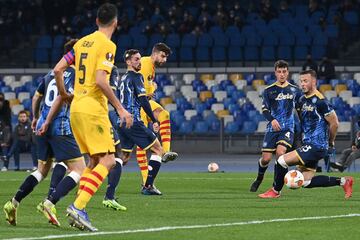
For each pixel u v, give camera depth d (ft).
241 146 269.03
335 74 294.25
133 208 107.76
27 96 298.76
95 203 114.42
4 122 213.87
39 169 92.07
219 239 77.25
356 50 308.19
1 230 84.48
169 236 79.05
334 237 79.00
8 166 225.76
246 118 273.13
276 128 129.80
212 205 111.65
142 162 130.41
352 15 316.81
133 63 124.06
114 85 95.86
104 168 84.33
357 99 276.00
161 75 302.04
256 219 94.22
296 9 324.19
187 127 275.39
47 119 88.89
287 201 117.50
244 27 315.99
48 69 312.50
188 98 288.92
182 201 117.70
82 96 84.74
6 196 127.65
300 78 119.96
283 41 308.60
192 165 226.58
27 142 208.74
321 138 119.75
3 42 328.70
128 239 77.00
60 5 332.19
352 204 112.47
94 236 78.79
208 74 301.02
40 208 87.61
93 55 84.17
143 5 332.80
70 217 82.94
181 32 315.17
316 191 135.95
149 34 316.81
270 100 132.05
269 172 193.06
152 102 139.54
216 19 319.47
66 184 87.35
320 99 118.62
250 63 308.19
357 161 242.99
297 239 77.56
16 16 332.80
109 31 86.07
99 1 333.21
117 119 124.98
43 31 334.65
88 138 84.48
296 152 120.57
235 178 170.50
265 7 320.91
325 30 311.27
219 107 282.77
